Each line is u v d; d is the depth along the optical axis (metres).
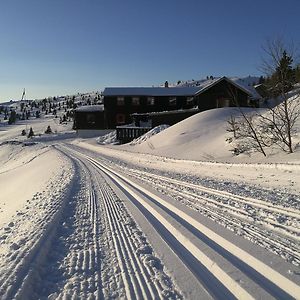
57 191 13.15
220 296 4.08
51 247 6.27
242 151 20.62
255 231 6.39
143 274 4.86
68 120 126.19
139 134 47.09
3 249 6.34
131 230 7.12
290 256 5.04
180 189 11.76
